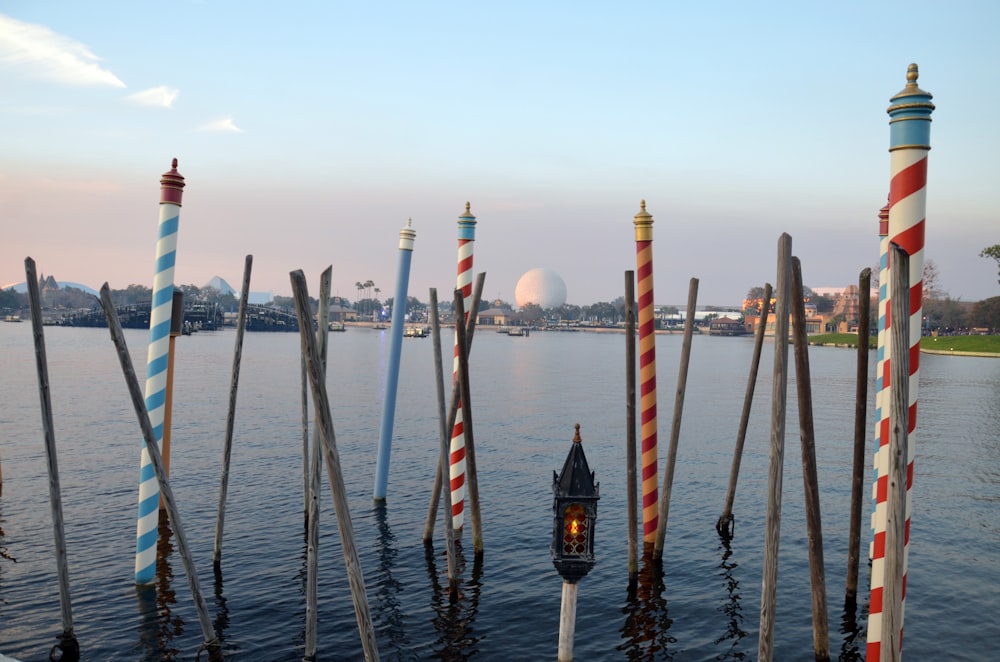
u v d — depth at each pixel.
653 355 18.86
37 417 46.06
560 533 10.15
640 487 28.75
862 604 16.81
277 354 128.75
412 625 15.62
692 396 66.94
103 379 73.50
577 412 53.69
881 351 15.36
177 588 17.23
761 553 20.45
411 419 47.94
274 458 33.19
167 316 16.66
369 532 22.05
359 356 135.25
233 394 18.72
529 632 15.41
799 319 12.77
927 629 15.66
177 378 77.44
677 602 17.00
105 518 23.03
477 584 17.95
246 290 18.45
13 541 20.53
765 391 71.69
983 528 23.27
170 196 16.58
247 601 16.55
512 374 93.38
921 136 9.28
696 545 21.16
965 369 104.31
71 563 18.80
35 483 27.81
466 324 20.91
